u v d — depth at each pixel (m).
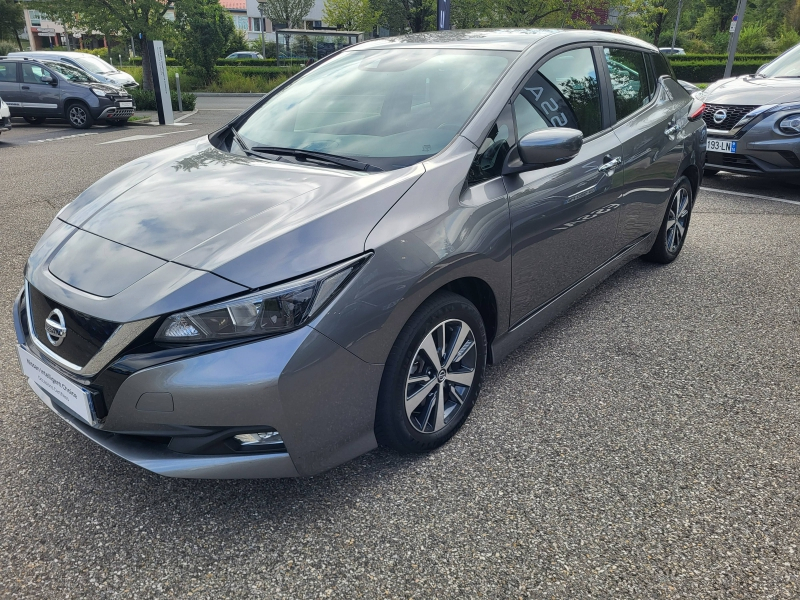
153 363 1.93
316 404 2.04
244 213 2.25
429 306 2.34
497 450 2.59
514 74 2.88
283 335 1.96
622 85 3.78
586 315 3.93
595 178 3.23
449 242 2.33
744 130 6.73
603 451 2.59
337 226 2.12
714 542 2.11
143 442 2.10
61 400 2.18
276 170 2.61
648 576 1.97
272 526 2.18
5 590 1.91
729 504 2.29
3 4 42.91
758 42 41.91
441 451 2.59
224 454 2.04
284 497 2.32
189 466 2.01
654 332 3.69
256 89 26.56
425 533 2.14
